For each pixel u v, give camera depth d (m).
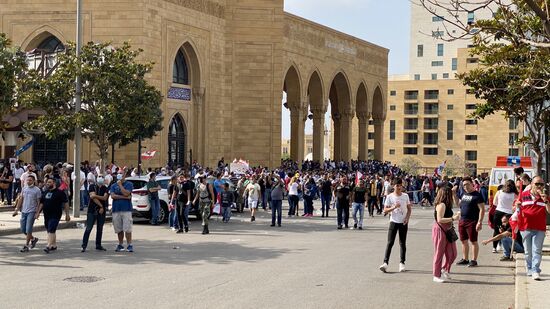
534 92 21.41
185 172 25.08
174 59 50.09
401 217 15.59
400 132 102.62
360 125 76.31
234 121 55.22
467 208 17.12
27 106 31.50
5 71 25.45
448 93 100.31
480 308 11.80
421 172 99.31
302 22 62.66
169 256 17.77
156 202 27.06
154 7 47.16
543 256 18.30
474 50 22.86
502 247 20.00
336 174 45.81
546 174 33.91
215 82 53.62
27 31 47.84
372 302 12.02
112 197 18.59
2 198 32.16
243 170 40.91
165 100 48.22
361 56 73.69
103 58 31.88
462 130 99.62
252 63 55.22
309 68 64.06
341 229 26.98
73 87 30.95
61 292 12.45
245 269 15.57
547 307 11.41
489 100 22.84
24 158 46.12
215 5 53.34
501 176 35.16
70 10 47.28
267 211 36.69
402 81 102.44
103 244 20.34
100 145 32.47
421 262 17.38
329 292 12.88
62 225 24.80
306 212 34.50
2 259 16.91
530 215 14.48
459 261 17.28
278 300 11.97
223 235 23.69
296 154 63.31
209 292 12.60
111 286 13.11
